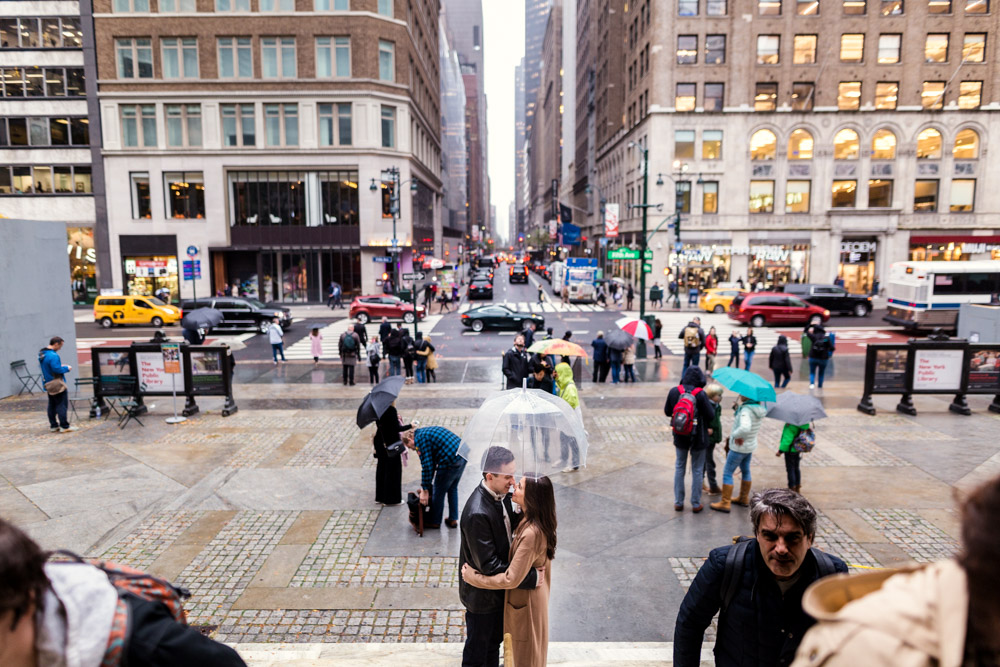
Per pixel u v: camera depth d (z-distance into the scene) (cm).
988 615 82
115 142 4338
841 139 4556
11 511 889
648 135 4728
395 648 536
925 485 970
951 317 2878
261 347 2736
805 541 275
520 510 419
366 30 4303
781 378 1928
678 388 890
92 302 4550
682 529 825
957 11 4394
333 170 4478
